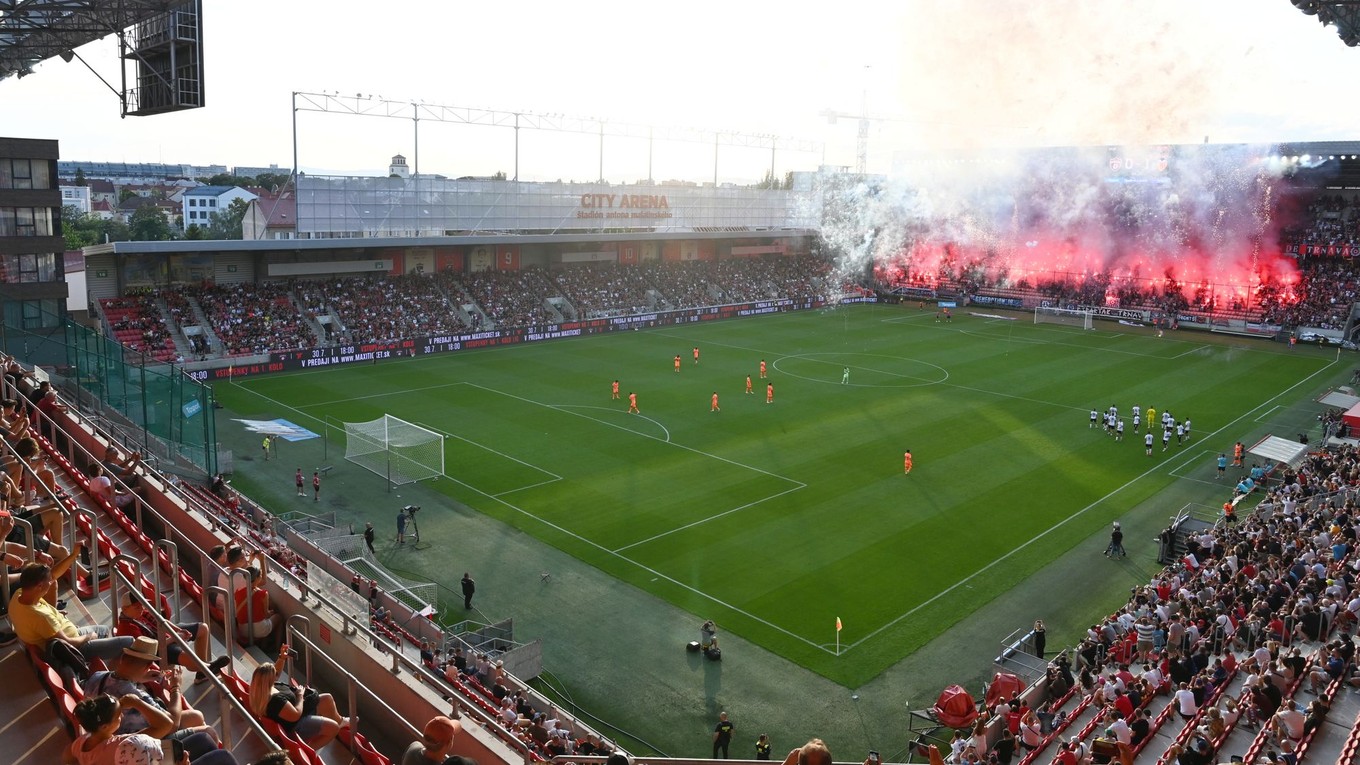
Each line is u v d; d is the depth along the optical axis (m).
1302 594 28.33
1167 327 100.81
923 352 85.81
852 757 26.38
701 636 32.91
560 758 16.53
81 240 132.25
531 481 48.03
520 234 95.44
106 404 39.78
